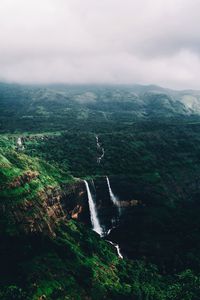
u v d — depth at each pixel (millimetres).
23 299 68750
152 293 85188
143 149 177625
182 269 100688
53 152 161250
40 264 78250
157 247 111188
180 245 111438
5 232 77375
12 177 88062
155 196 139250
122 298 80438
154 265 102750
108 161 157750
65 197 111500
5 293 68438
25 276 73938
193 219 127000
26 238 80375
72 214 115500
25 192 88312
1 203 80750
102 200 132250
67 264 82562
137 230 121438
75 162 151000
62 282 77000
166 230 119938
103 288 80750
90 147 171625
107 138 185375
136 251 109875
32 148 164750
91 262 88312
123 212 134125
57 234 91312
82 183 123250
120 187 139250
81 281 80000
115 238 117188
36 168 108812
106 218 130125
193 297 84812
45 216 89500
